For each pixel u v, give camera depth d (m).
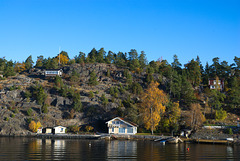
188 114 105.06
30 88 128.00
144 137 82.38
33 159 37.34
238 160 41.12
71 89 124.50
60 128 93.69
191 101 123.06
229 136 81.62
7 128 92.38
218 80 146.88
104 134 85.69
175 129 90.06
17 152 44.56
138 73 165.25
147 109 89.75
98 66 171.75
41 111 106.81
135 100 121.75
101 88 140.25
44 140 72.75
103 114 107.88
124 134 87.56
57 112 108.38
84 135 84.38
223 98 127.19
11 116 99.19
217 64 167.00
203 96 134.50
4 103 111.75
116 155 43.09
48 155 41.50
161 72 165.62
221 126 90.56
